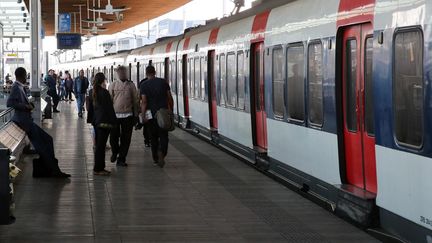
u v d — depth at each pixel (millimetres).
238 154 13852
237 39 14031
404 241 6480
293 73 10148
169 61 24188
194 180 10961
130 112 12547
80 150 15125
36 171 11094
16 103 10820
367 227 7242
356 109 7863
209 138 17297
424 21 5996
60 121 23562
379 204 6969
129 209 8656
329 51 8523
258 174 11570
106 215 8297
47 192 9852
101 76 11445
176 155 14250
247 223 7840
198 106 19078
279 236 7207
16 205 8883
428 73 5918
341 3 8180
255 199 9312
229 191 9930
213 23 18141
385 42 6777
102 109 11336
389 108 6688
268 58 11531
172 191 9961
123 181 10875
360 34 7723
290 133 10305
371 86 7457
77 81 25750
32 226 7676
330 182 8648
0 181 6672
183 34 23047
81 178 11156
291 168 10320
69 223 7840
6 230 7469
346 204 7805
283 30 10641
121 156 12617
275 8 11523
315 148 9172
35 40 17406
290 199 9297
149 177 11289
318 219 8016
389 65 6684
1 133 10336
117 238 7145
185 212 8469
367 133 7617
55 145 16078
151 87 12516
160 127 12227
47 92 28219
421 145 6078
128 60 34375
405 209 6414
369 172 7629
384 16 6809
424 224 6059
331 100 8461
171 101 12703
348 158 8234
